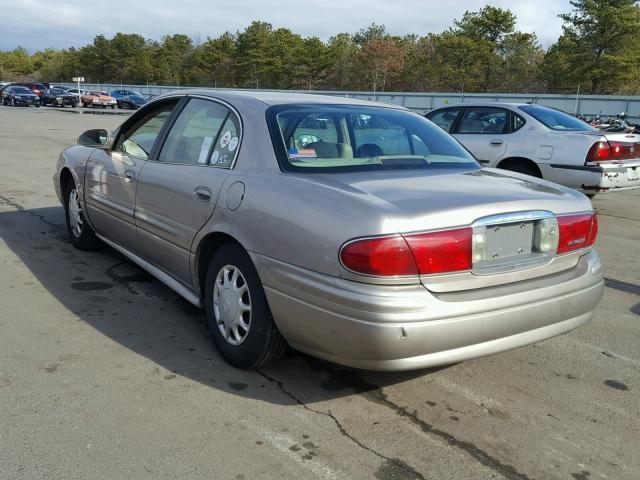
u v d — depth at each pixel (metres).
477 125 9.10
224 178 3.40
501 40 68.75
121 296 4.56
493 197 2.94
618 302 4.94
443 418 3.02
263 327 3.14
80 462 2.54
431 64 73.06
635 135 8.40
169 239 3.88
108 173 4.74
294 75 84.75
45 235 6.35
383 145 3.66
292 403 3.09
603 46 54.56
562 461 2.70
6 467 2.48
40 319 4.06
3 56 137.25
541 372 3.58
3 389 3.11
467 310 2.71
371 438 2.81
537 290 2.94
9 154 13.73
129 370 3.37
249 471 2.53
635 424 3.04
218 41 94.44
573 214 3.17
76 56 117.44
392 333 2.58
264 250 3.02
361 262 2.59
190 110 4.09
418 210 2.69
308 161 3.29
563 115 8.97
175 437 2.75
